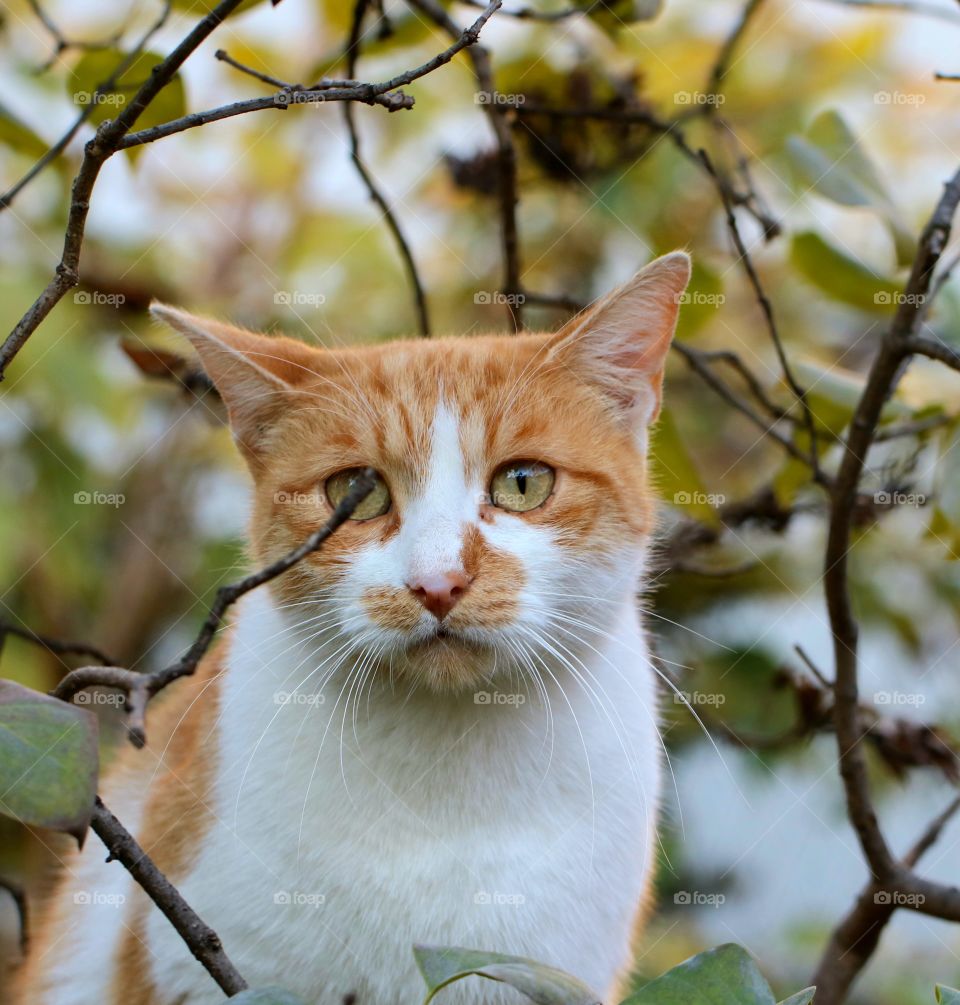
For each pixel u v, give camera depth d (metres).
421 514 2.49
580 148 3.98
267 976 2.40
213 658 2.98
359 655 2.48
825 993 2.92
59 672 4.18
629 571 2.67
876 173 3.10
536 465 2.58
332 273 4.81
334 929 2.38
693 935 3.82
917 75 4.78
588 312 2.69
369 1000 2.42
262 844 2.41
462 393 2.58
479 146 4.07
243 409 2.69
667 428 3.22
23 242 4.32
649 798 2.60
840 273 3.24
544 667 2.50
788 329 4.58
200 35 1.79
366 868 2.39
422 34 3.48
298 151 5.02
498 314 4.61
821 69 4.74
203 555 4.20
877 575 4.23
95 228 4.44
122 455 4.47
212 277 4.86
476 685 2.47
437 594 2.37
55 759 1.52
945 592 4.21
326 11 4.11
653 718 2.71
